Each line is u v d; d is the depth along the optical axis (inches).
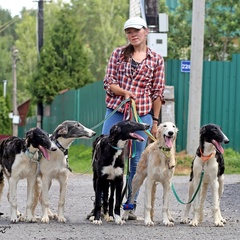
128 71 513.0
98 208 484.4
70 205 582.2
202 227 472.1
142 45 516.7
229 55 1293.1
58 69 2025.1
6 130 2103.8
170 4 1366.9
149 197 479.8
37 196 506.6
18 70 3196.4
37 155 488.1
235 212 548.1
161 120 895.7
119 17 2957.7
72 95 1397.6
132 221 499.2
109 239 423.5
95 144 502.3
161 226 474.6
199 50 871.1
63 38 2082.9
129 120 486.3
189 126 879.1
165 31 876.6
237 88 934.4
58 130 495.8
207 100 935.7
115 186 492.1
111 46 2915.8
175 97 917.2
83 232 447.2
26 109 2930.6
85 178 814.5
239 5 1267.2
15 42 3314.5
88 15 3021.7
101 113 1184.2
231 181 767.7
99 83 1197.7
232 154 918.4
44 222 487.5
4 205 579.2
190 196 491.2
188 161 856.3
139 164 492.7
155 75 518.9
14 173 488.1
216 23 1279.5
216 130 474.3
